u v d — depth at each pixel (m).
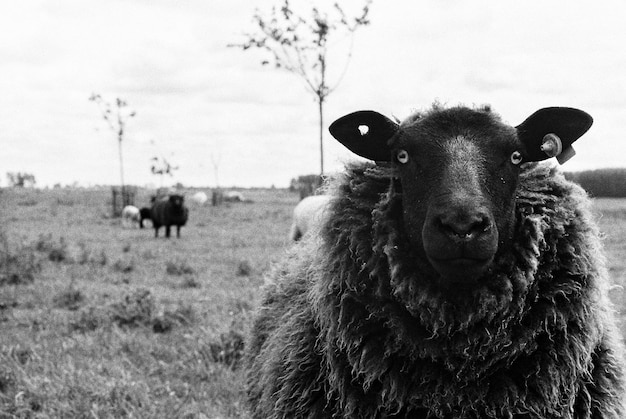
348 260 1.51
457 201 1.38
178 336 3.26
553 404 1.43
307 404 1.53
